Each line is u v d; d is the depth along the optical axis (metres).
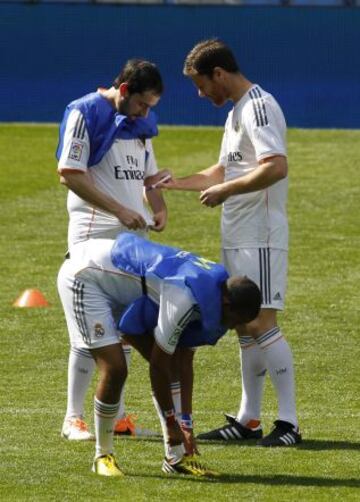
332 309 45.94
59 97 104.31
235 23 103.94
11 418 30.59
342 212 63.38
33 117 104.38
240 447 27.55
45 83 104.25
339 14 103.00
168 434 24.58
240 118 27.55
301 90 103.62
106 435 24.64
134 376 36.41
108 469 24.67
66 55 104.25
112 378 24.06
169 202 65.62
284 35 103.56
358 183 70.00
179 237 58.75
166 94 102.75
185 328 23.47
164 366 23.53
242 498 23.05
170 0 107.75
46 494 23.28
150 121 27.69
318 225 60.72
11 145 82.56
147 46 103.88
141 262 23.67
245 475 24.83
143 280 23.55
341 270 52.50
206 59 27.59
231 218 28.12
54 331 42.53
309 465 25.69
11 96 104.25
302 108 103.75
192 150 81.25
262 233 27.89
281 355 27.72
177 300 22.69
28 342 41.00
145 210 27.88
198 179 28.88
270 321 27.92
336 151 80.25
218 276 22.97
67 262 24.88
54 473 24.83
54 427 29.48
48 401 32.97
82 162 26.45
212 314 22.69
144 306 23.66
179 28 103.75
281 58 103.69
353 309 45.94
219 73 27.59
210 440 28.41
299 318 44.59
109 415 24.38
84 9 104.00
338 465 25.67
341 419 30.89
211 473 24.67
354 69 103.12
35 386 35.06
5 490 23.55
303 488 23.80
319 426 29.91
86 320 24.14
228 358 38.81
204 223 61.47
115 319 24.83
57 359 38.72
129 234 24.50
